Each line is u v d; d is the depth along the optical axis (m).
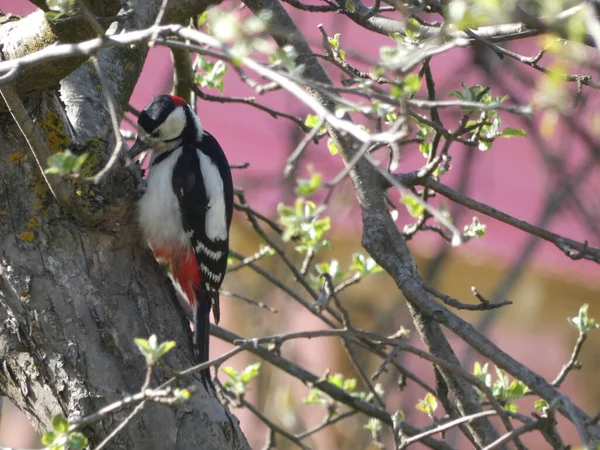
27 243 7.34
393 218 9.62
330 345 18.09
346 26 16.09
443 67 15.49
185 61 10.40
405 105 5.23
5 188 7.41
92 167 7.70
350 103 5.22
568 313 17.83
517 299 17.75
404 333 9.86
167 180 9.47
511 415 7.48
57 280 7.32
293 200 12.27
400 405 14.59
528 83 11.79
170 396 6.02
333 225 13.74
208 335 9.37
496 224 16.86
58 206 7.48
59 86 7.88
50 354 7.22
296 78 5.25
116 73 8.68
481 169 17.27
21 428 18.45
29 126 6.55
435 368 8.49
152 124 9.84
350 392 9.99
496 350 7.40
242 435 7.71
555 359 19.44
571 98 9.78
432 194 9.64
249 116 17.05
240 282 16.05
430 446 9.31
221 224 9.75
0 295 7.30
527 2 5.98
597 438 6.76
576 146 14.38
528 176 17.53
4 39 7.20
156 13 8.68
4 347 7.29
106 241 7.59
